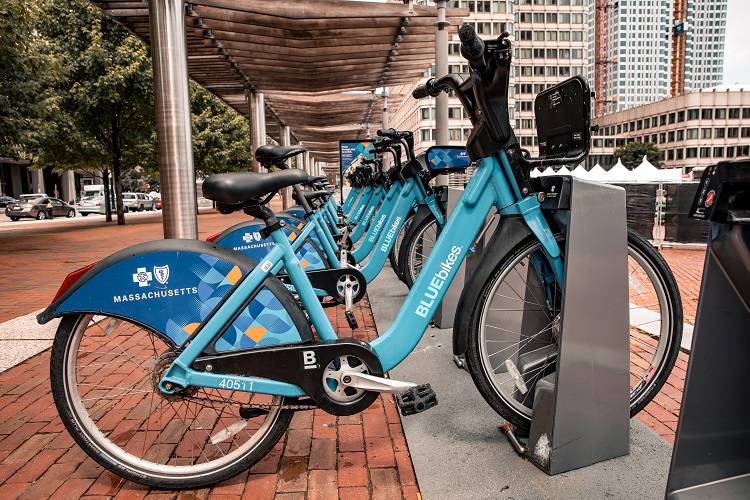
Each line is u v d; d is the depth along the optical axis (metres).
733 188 1.08
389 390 1.79
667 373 2.03
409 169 4.07
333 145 24.33
